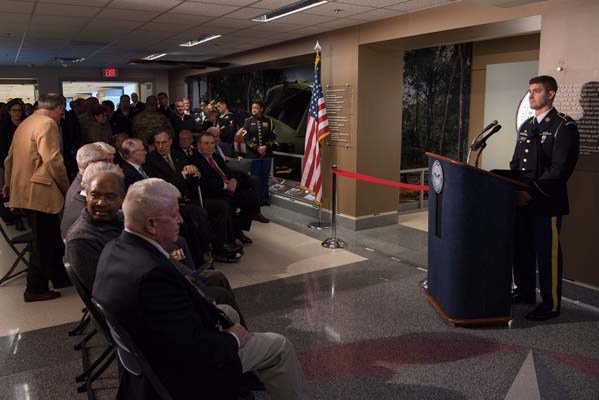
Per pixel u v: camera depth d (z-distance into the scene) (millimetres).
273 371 2086
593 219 3826
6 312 3693
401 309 3707
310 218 6949
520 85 6688
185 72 12469
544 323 3445
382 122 6219
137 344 1669
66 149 5418
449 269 3363
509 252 3297
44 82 12336
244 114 9188
